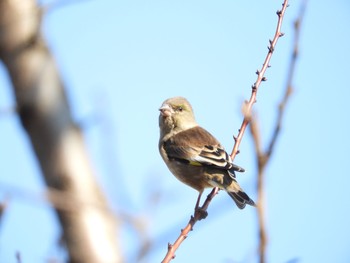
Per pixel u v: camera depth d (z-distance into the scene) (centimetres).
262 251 383
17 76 343
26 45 343
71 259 352
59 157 349
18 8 344
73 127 357
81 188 352
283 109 400
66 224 350
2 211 363
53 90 350
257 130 367
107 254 352
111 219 341
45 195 342
